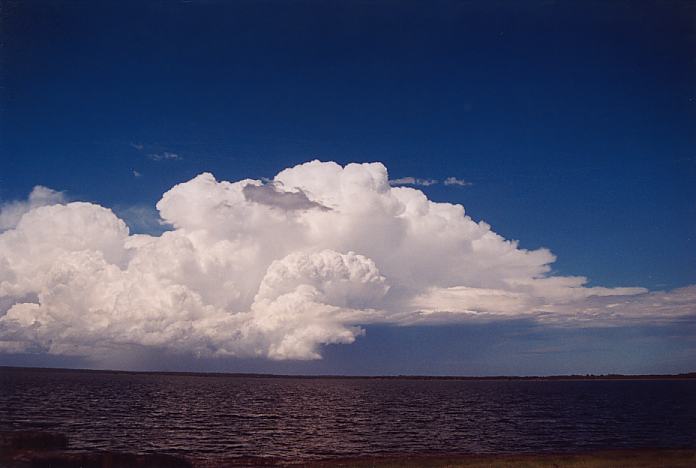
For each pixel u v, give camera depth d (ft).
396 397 475.31
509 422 231.71
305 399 423.23
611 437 176.55
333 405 348.79
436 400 422.82
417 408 324.39
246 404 342.03
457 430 199.72
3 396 306.96
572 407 327.26
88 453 109.09
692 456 117.70
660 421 232.53
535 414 274.16
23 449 114.83
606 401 390.42
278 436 176.35
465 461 113.09
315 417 253.24
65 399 316.60
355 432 191.21
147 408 280.51
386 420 240.94
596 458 114.62
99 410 254.68
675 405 339.36
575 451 143.13
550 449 149.38
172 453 136.46
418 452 143.84
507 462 110.83
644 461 109.81
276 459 127.03
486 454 134.82
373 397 473.67
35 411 233.55
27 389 398.62
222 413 265.95
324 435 181.27
